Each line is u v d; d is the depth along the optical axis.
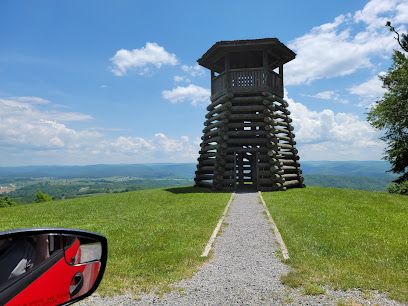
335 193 17.22
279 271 5.71
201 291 4.82
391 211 12.02
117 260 6.42
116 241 7.96
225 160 20.20
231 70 20.73
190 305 4.32
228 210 12.65
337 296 4.49
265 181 19.94
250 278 5.37
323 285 4.91
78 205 15.52
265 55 20.39
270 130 20.20
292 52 21.44
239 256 6.76
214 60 22.03
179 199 15.88
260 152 20.94
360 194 16.81
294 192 18.16
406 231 8.88
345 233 8.53
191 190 20.20
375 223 9.85
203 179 22.81
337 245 7.31
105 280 5.27
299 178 22.12
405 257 6.44
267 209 12.66
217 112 22.09
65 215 12.68
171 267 5.98
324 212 11.66
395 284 4.92
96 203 15.94
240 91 20.52
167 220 10.61
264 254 6.88
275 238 8.26
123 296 4.64
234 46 19.91
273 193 18.03
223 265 6.16
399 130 25.56
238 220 10.68
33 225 10.39
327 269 5.66
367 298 4.39
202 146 23.31
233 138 20.94
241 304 4.32
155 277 5.42
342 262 6.11
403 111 24.23
